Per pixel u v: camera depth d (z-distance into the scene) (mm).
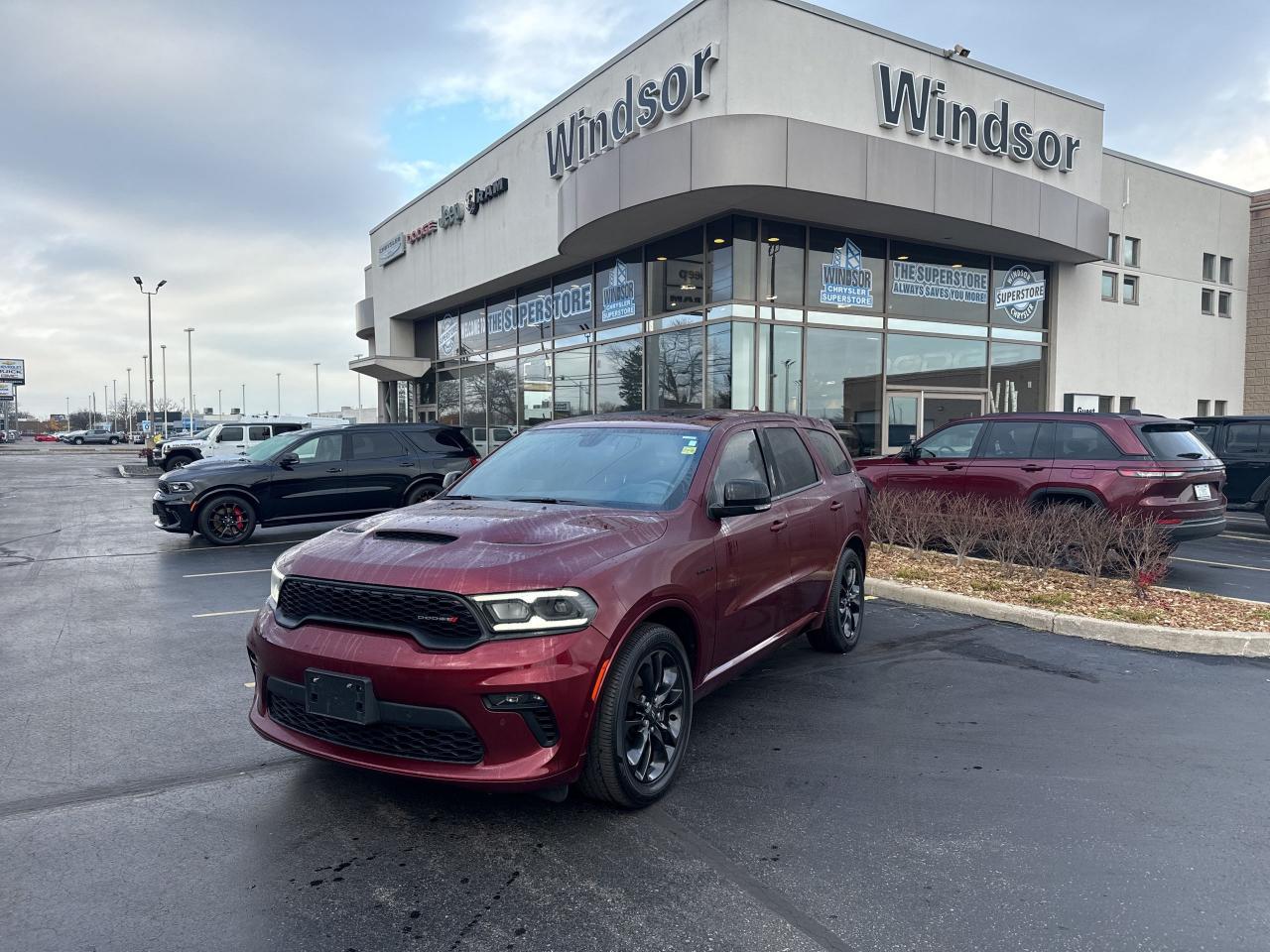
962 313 18016
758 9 13523
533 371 21297
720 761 4152
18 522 14812
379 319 28672
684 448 4578
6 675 5469
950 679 5469
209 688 5203
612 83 15875
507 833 3396
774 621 4910
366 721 3168
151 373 44906
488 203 20812
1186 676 5570
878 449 16719
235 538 11492
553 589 3215
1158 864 3205
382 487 12328
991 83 16609
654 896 2947
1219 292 23609
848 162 13461
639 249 17109
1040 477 9203
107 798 3686
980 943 2686
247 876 3070
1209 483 8992
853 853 3260
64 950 2613
